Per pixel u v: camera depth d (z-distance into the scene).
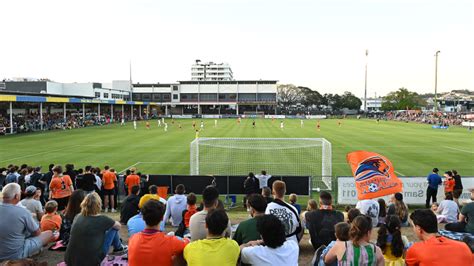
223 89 123.12
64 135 43.69
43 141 37.00
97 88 91.38
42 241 6.04
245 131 51.09
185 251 4.27
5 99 42.16
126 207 9.80
